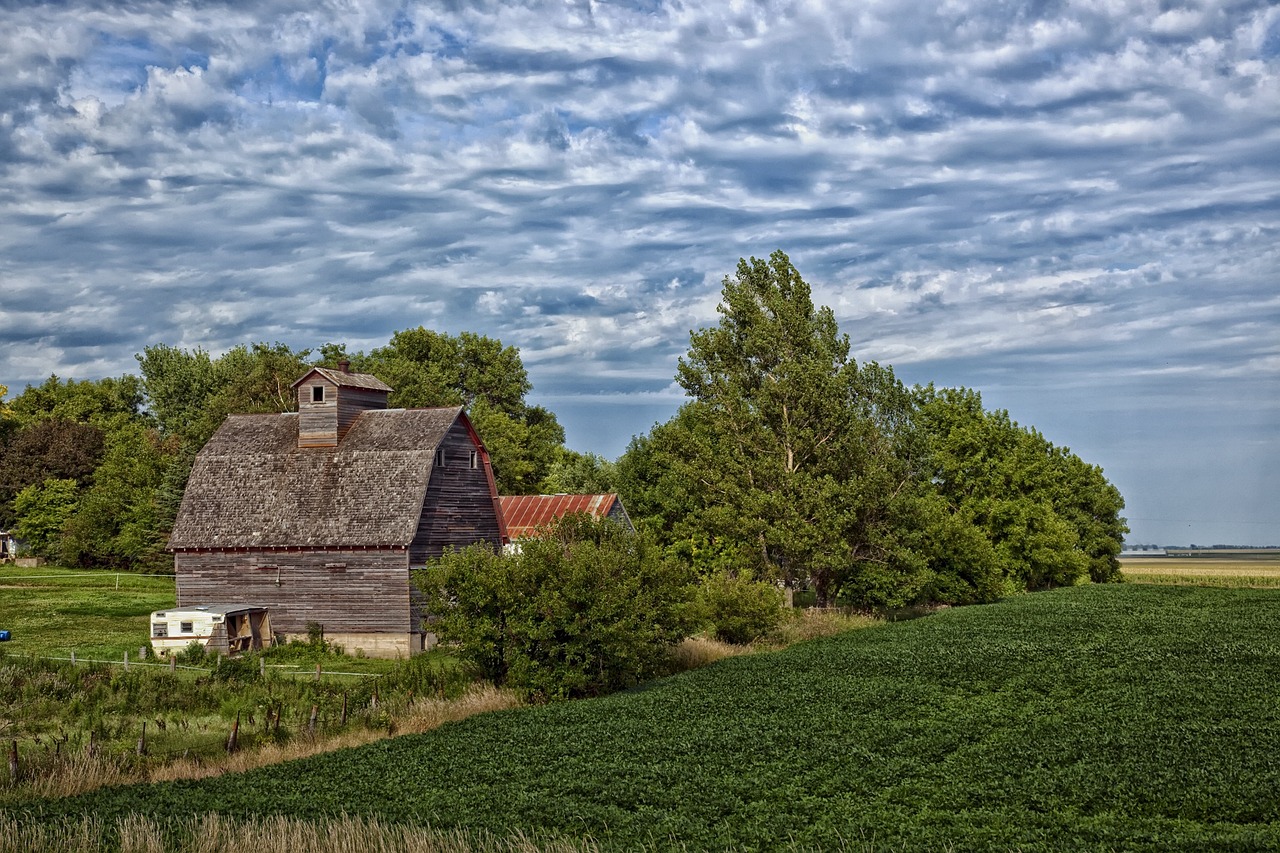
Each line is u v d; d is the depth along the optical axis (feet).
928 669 143.84
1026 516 317.42
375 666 160.56
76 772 94.07
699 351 241.35
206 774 97.96
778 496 221.46
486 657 138.00
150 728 116.16
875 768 89.04
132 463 318.24
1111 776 82.69
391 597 175.01
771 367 241.55
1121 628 191.93
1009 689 126.11
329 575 177.88
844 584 236.43
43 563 306.35
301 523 179.93
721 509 228.63
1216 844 66.23
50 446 337.52
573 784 87.25
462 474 194.18
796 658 160.66
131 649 166.30
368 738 111.45
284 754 104.32
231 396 293.02
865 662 152.66
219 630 166.20
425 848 69.05
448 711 122.72
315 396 191.31
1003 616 227.20
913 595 231.09
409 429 189.37
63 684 130.82
